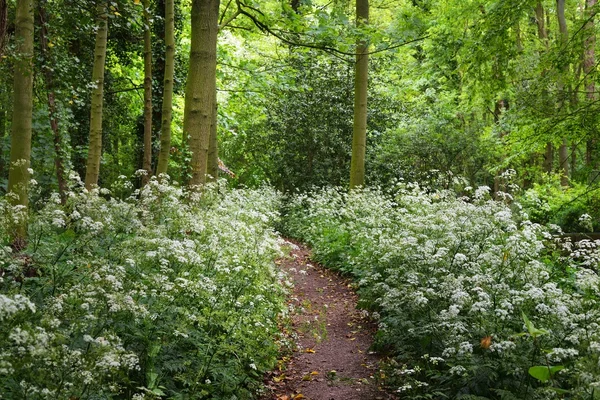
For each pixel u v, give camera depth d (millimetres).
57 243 5414
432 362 5465
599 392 3744
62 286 4898
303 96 23281
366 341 7453
